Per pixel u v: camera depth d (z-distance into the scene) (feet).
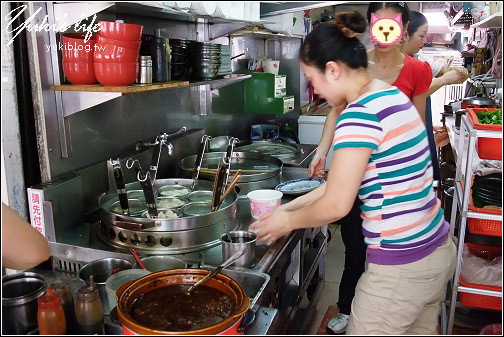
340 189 4.66
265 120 15.33
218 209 6.96
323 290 9.91
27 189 6.28
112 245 6.32
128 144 8.50
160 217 6.57
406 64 8.06
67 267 6.16
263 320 4.91
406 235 5.04
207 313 4.52
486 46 16.66
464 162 8.91
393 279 5.15
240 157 10.36
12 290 4.97
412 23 8.90
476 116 8.05
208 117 11.67
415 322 5.63
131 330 4.10
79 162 7.20
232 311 4.39
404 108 4.81
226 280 4.92
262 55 15.01
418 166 4.91
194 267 5.63
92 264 5.51
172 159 9.40
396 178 4.85
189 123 10.74
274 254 6.05
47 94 6.38
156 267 5.73
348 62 4.75
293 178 9.67
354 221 8.05
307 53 4.87
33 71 6.22
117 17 7.74
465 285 7.46
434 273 5.24
